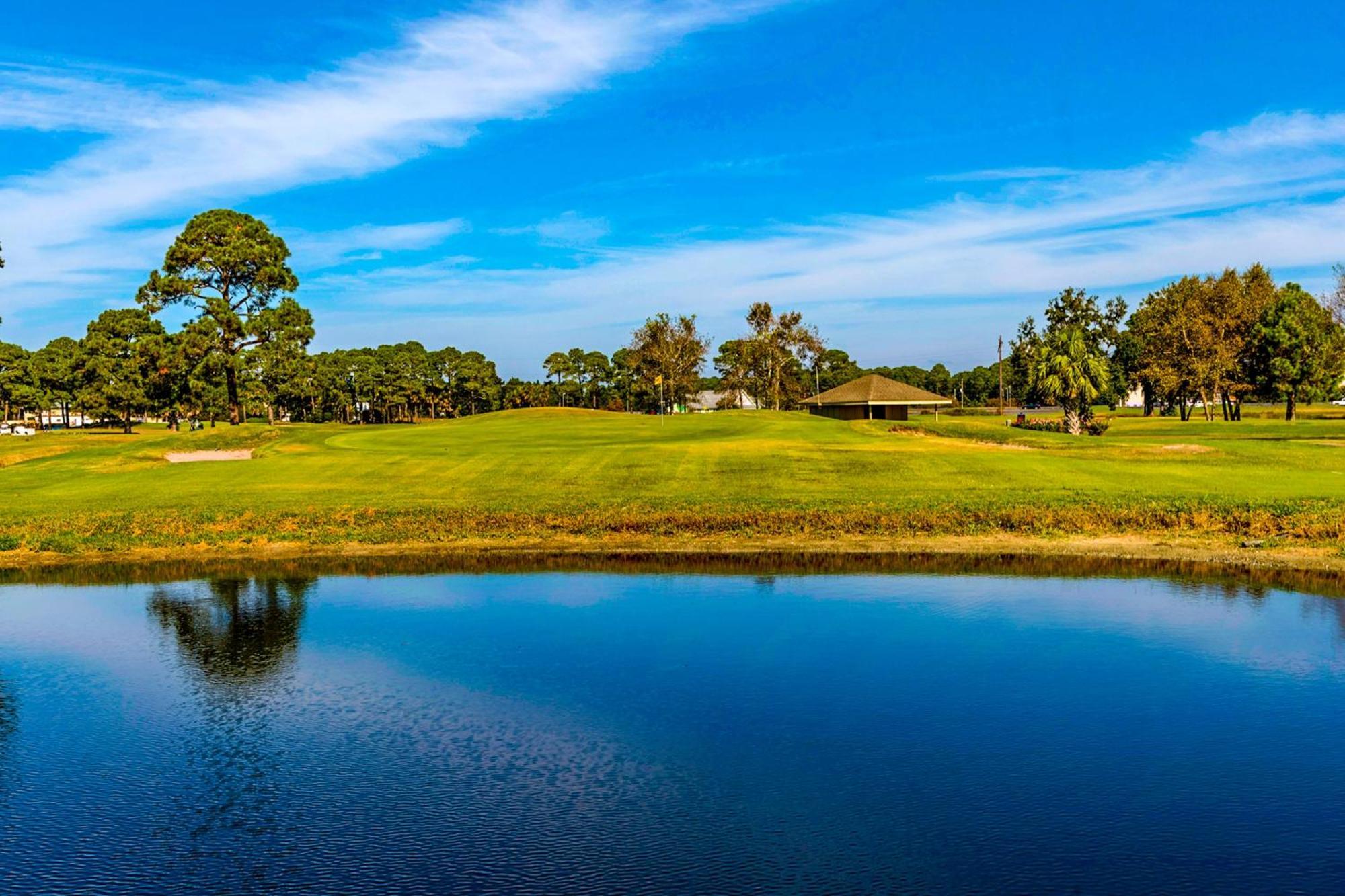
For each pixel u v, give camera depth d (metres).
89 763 11.02
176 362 69.62
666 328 141.75
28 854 8.94
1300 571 20.38
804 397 164.88
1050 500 27.69
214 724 12.22
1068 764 10.72
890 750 11.16
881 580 20.23
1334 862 8.56
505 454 40.22
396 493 31.72
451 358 169.25
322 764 10.90
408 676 14.16
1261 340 84.94
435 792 10.18
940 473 33.78
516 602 18.75
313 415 159.00
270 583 20.56
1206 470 34.47
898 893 8.09
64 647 15.88
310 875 8.51
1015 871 8.45
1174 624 16.50
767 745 11.35
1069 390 58.91
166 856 8.87
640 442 46.16
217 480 35.22
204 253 68.94
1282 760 10.79
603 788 10.20
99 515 27.75
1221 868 8.48
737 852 8.84
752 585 19.92
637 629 16.61
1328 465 35.88
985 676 13.88
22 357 127.00
